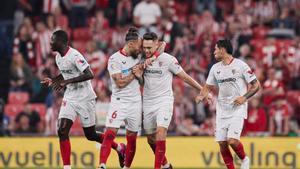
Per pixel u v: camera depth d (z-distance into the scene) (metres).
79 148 49.69
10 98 57.56
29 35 60.53
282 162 49.44
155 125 35.81
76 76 35.28
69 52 34.91
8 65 62.25
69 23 62.59
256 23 62.00
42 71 57.78
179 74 35.56
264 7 63.22
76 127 53.22
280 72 57.03
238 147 35.66
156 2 61.53
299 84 57.66
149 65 34.94
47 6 64.25
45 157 49.81
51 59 58.47
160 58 35.12
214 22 60.78
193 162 49.72
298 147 49.38
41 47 59.88
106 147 35.12
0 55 62.84
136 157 49.31
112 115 35.31
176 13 62.94
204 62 57.56
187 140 49.84
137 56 35.25
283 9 62.97
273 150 49.47
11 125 54.56
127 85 35.22
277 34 61.50
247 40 59.25
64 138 35.53
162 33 58.62
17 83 58.28
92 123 36.50
